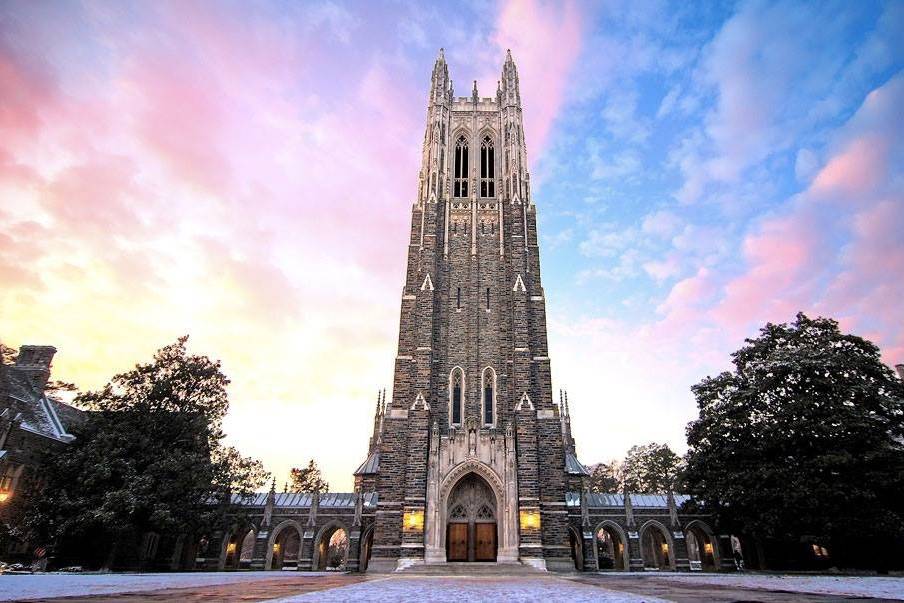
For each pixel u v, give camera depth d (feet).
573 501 237.66
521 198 232.12
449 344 204.13
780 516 158.51
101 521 156.76
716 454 182.70
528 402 186.29
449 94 265.13
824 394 162.91
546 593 64.64
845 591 69.67
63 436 216.13
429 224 220.43
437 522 169.58
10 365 225.15
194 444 187.21
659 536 251.60
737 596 57.72
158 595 52.39
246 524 221.25
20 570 163.73
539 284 215.72
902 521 145.07
